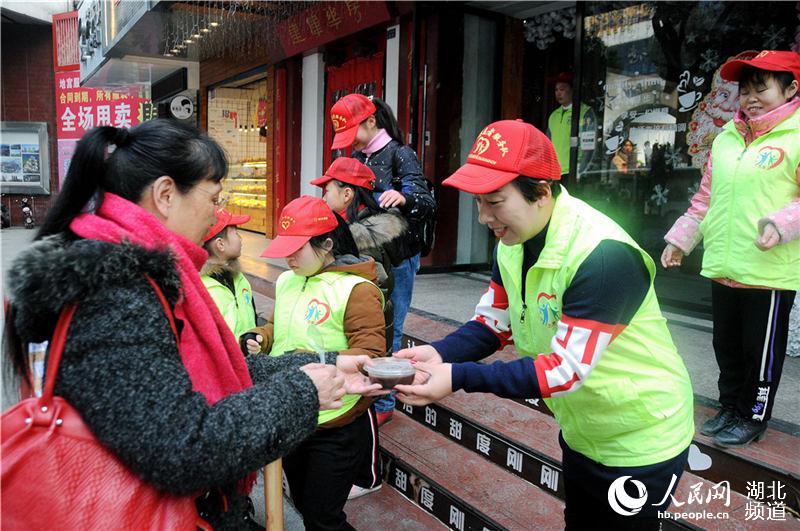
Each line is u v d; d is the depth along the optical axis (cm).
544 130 678
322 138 852
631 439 151
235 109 1177
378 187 322
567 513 178
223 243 269
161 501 104
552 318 149
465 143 659
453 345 174
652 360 148
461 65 640
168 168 116
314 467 220
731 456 238
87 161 112
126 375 96
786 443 249
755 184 243
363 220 300
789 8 423
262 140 1121
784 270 234
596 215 145
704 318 450
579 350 134
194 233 125
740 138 257
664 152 499
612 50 527
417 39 627
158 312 104
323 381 118
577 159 560
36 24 1586
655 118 503
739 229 246
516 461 281
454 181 142
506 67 670
